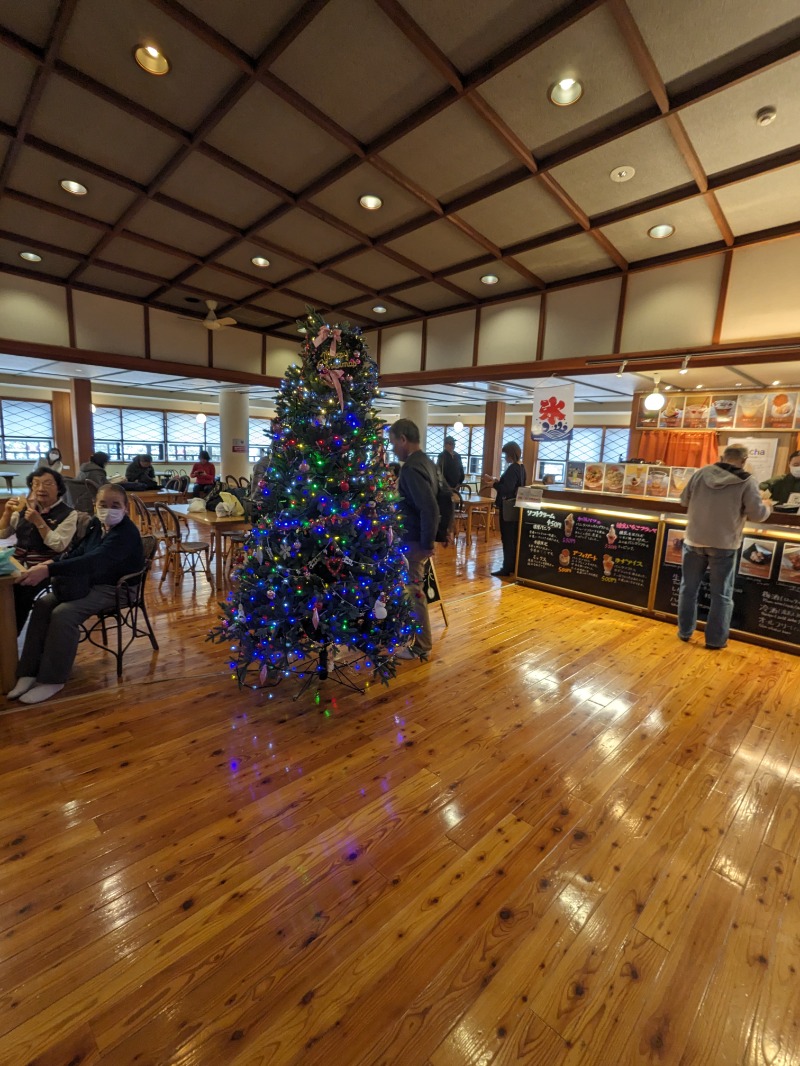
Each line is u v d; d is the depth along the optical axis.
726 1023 1.17
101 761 2.07
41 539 2.92
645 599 4.15
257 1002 1.19
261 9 2.18
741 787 2.03
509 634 3.69
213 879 1.52
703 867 1.62
